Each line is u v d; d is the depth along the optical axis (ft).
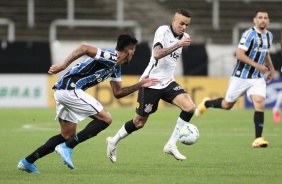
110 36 322.75
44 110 234.99
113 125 181.78
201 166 102.42
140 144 136.77
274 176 91.04
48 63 253.65
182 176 91.04
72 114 90.89
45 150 91.61
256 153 120.37
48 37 319.27
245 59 131.85
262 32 133.59
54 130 167.73
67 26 321.11
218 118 211.00
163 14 335.47
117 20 331.36
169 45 106.52
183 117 106.01
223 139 147.64
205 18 336.70
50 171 95.86
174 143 106.11
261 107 131.75
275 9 344.28
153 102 107.96
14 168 98.63
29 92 247.09
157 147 131.13
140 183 84.33
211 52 262.47
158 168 100.07
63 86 89.86
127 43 90.27
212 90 249.96
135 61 248.93
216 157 114.52
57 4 328.08
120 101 248.93
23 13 324.39
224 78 250.16
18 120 196.03
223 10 340.59
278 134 160.56
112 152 105.09
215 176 91.04
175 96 107.24
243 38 132.67
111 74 92.63
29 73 252.42
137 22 330.75
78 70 90.12
